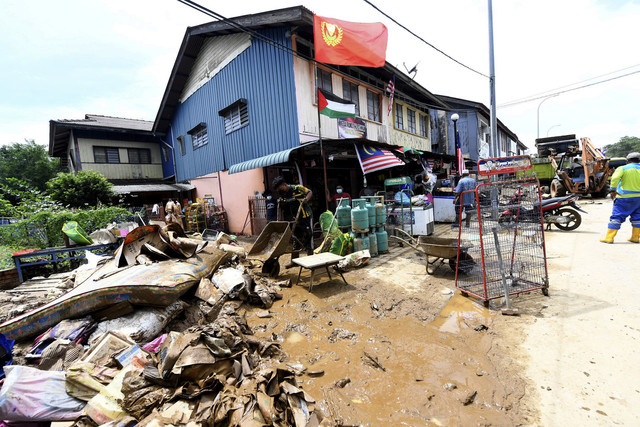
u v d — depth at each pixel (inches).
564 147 655.8
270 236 215.5
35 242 300.8
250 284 165.5
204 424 74.3
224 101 459.8
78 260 268.8
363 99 469.4
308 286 190.1
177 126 622.2
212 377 87.9
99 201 514.9
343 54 264.4
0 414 77.8
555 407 83.2
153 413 81.4
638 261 194.2
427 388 93.4
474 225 159.9
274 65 367.9
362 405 87.7
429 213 328.2
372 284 188.9
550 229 322.7
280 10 323.3
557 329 122.6
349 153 390.6
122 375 92.4
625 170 234.5
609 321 124.7
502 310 142.3
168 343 102.9
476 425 78.5
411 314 146.2
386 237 269.4
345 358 112.1
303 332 133.9
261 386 82.6
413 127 640.4
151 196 708.0
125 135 701.3
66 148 736.3
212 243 252.8
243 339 110.9
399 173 493.0
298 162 337.1
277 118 373.4
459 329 129.4
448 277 194.2
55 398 86.6
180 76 539.2
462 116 844.0
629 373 94.0
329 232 235.1
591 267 190.7
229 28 401.7
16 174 1104.8
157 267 152.6
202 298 145.7
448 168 644.7
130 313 133.0
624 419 77.4
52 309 125.2
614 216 243.6
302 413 79.0
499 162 153.6
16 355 116.1
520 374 98.0
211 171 518.3
